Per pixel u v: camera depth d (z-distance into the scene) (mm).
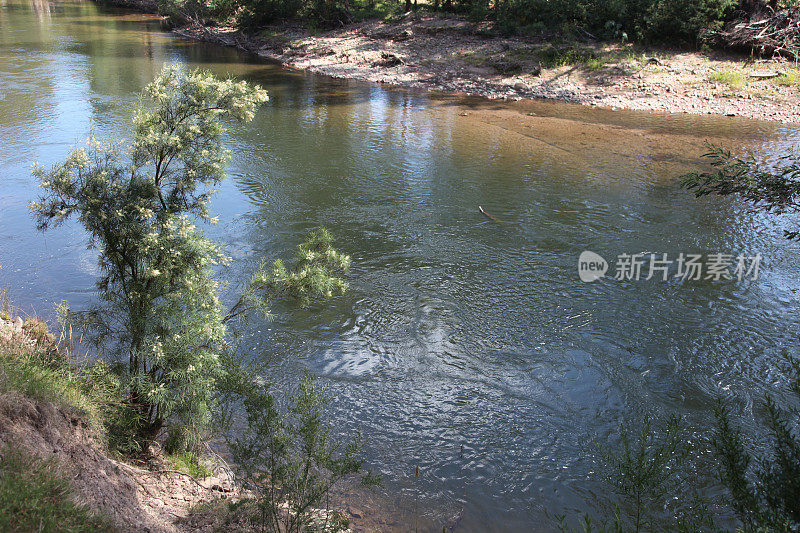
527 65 25359
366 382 7453
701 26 24484
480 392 7383
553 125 19266
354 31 32312
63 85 21906
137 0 49188
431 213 12406
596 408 7133
